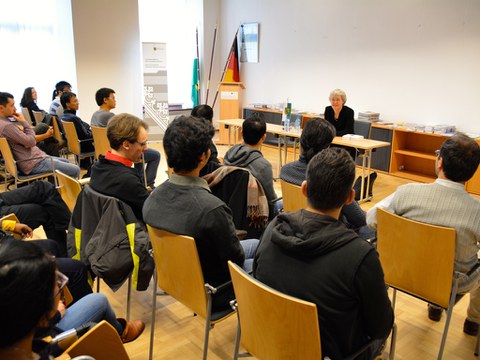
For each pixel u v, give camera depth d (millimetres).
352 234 1228
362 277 1185
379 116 6320
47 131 4867
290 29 7406
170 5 8430
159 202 1745
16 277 818
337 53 6730
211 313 1748
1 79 6859
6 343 825
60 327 1535
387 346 2176
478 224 1774
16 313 813
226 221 1672
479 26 5090
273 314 1272
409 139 6035
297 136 5074
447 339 2289
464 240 1801
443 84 5531
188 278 1727
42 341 987
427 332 2350
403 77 5945
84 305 1644
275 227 1328
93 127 4738
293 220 1282
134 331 2162
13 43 6828
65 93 5180
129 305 2275
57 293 979
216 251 1701
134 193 2141
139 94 7703
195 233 1650
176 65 8766
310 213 1277
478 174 5062
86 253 2053
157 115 7727
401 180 5734
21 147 4020
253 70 8328
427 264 1869
